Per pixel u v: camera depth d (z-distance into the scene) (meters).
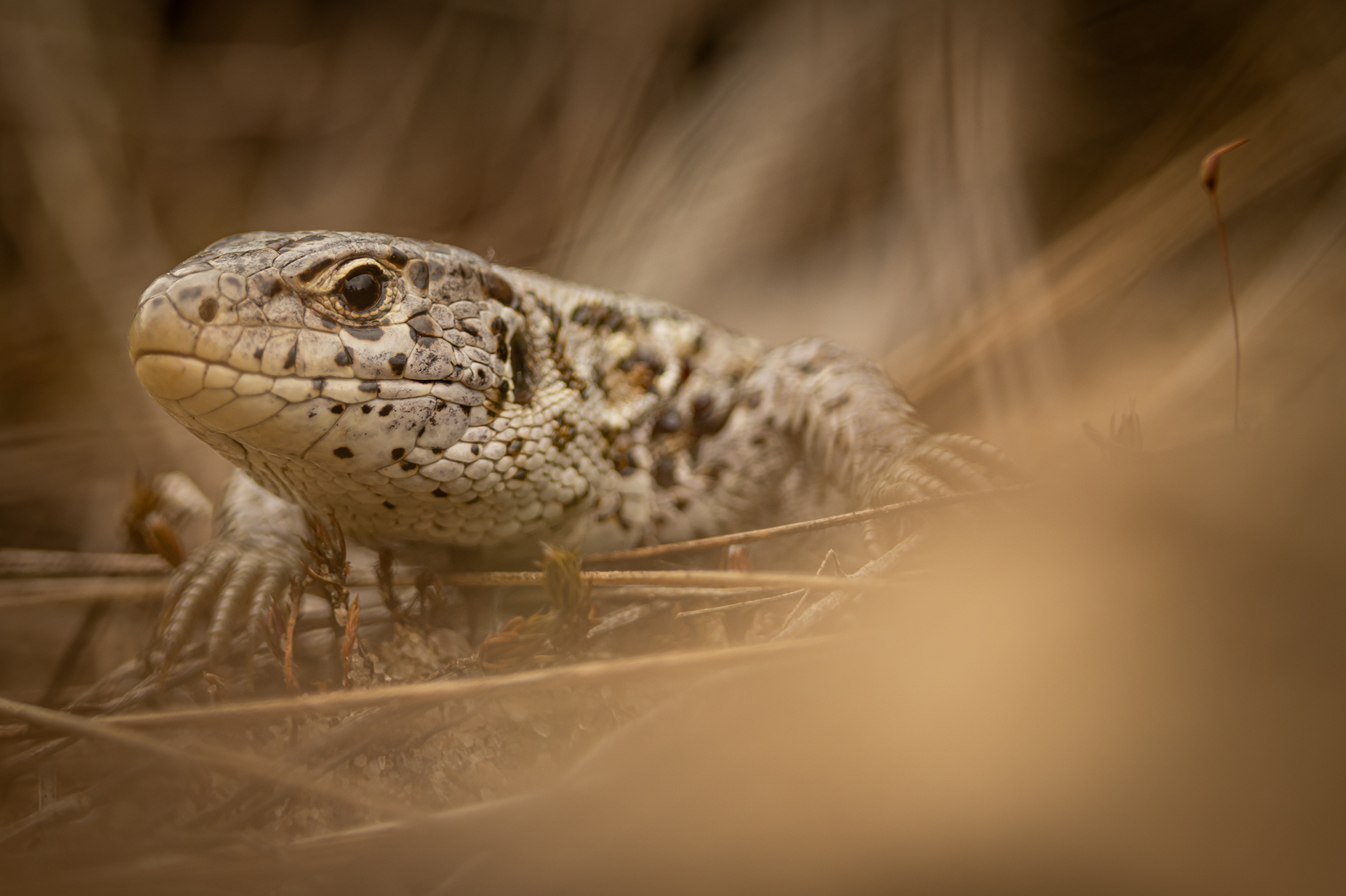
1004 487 0.27
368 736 0.26
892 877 0.25
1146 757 0.26
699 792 0.25
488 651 0.26
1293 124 0.35
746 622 0.27
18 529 0.33
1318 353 0.30
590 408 0.28
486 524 0.27
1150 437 0.29
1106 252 0.34
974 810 0.25
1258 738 0.26
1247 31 0.38
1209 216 0.34
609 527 0.28
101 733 0.26
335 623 0.27
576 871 0.25
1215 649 0.26
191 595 0.27
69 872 0.25
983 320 0.32
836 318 0.42
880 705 0.26
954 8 0.41
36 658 0.29
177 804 0.26
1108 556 0.26
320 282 0.27
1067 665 0.26
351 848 0.25
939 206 0.39
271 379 0.27
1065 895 0.25
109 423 0.38
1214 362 0.30
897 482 0.27
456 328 0.27
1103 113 0.42
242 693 0.27
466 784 0.26
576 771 0.26
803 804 0.26
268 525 0.28
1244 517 0.26
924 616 0.26
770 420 0.28
